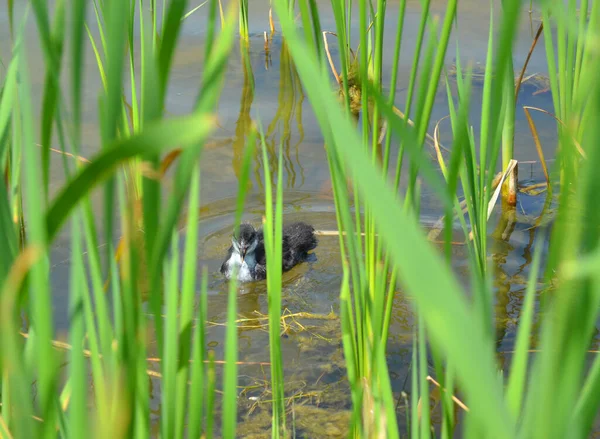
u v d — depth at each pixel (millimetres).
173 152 1462
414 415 2967
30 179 1588
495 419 880
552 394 1243
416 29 12688
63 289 6652
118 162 1037
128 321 1617
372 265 3594
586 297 1188
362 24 2861
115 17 1202
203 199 8891
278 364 3152
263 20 14156
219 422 4996
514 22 1118
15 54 2461
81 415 1877
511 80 7203
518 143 9531
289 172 9320
